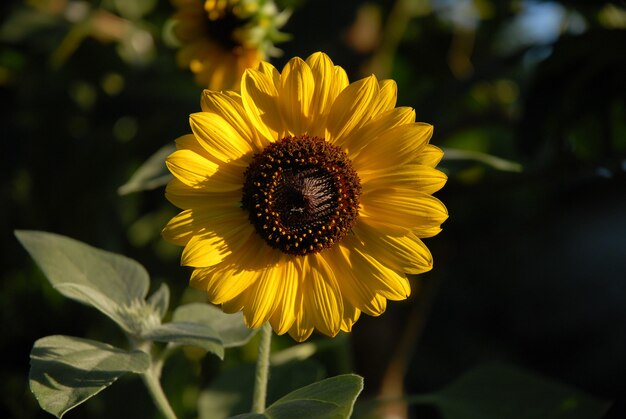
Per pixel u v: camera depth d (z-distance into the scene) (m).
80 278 0.74
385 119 0.71
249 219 0.71
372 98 0.71
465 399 0.85
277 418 0.64
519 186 1.01
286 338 1.08
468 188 1.01
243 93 0.70
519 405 0.85
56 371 0.66
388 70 1.09
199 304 0.76
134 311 0.72
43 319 1.10
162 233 0.70
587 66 0.99
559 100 1.00
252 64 0.89
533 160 1.06
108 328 1.07
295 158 0.71
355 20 1.03
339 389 0.64
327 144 0.72
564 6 1.06
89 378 0.66
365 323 1.03
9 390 1.09
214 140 0.70
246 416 0.64
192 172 0.70
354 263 0.72
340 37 1.08
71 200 1.10
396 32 1.08
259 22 0.88
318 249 0.71
